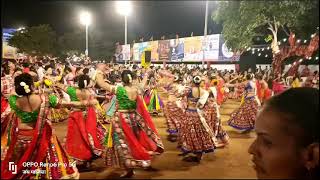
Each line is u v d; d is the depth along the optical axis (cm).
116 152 493
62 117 959
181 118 611
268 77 968
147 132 525
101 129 636
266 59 1656
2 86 632
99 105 878
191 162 581
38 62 1280
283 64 1009
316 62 1017
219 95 1218
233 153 645
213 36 1952
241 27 1114
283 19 1041
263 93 867
